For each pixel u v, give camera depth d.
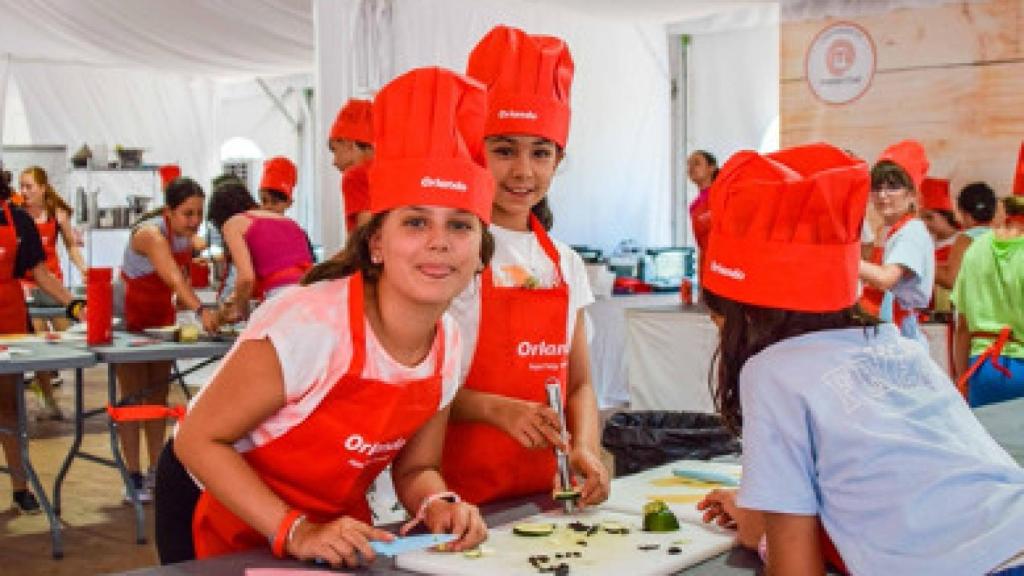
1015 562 1.32
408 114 1.59
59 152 11.15
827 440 1.38
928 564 1.33
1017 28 6.79
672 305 7.21
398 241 1.60
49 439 7.48
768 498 1.39
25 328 5.76
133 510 5.56
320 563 1.66
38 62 11.11
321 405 1.67
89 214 10.48
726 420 1.54
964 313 4.57
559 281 2.25
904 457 1.38
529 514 2.02
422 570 1.66
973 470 1.39
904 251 4.24
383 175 1.61
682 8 8.04
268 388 1.62
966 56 6.98
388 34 6.73
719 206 1.49
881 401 1.42
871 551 1.37
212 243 10.78
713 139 8.68
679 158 8.88
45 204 8.95
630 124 8.65
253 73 11.12
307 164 11.06
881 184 4.33
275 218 5.57
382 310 1.68
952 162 7.07
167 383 5.50
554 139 2.22
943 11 7.04
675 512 1.97
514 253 2.22
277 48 9.62
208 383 1.69
